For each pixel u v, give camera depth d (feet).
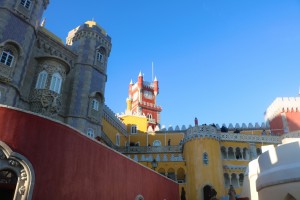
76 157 46.70
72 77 100.27
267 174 59.98
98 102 103.35
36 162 39.99
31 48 82.12
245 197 82.89
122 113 177.68
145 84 267.59
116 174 57.88
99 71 107.65
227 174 119.65
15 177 44.80
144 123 176.14
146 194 69.82
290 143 57.72
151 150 132.16
